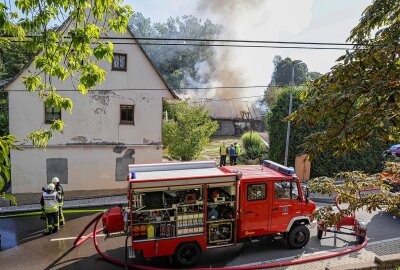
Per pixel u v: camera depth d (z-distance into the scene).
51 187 9.94
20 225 10.69
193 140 19.09
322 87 3.69
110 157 14.86
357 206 4.58
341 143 3.38
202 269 7.79
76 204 12.74
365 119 3.09
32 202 12.90
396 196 4.54
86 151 14.54
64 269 7.90
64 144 14.30
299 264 8.17
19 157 13.88
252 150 22.20
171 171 8.43
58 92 13.91
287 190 8.68
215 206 8.33
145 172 8.28
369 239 9.64
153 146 15.28
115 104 14.72
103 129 14.71
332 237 9.78
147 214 7.73
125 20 4.87
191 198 7.91
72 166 14.48
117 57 14.52
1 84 14.57
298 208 8.78
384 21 3.62
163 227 7.77
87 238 9.68
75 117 14.29
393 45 3.23
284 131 17.09
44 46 4.79
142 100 15.01
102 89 14.45
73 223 10.93
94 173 14.77
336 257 8.55
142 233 7.66
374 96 3.20
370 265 6.27
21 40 4.95
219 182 7.98
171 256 8.05
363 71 3.49
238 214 8.39
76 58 4.93
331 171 16.39
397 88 3.06
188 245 7.95
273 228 8.62
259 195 8.41
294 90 16.66
